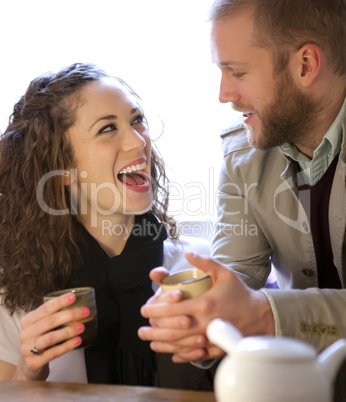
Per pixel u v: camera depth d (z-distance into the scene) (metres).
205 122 2.35
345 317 1.16
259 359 0.70
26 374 1.25
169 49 2.35
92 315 1.21
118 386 1.05
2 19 2.45
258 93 1.46
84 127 1.57
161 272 1.12
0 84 2.48
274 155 1.64
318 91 1.44
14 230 1.59
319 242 1.57
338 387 1.38
